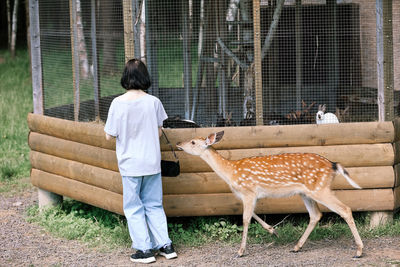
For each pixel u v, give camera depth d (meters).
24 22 28.53
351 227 5.76
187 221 6.99
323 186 5.76
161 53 9.39
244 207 5.91
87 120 7.68
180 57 9.39
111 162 6.62
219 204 6.48
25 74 19.42
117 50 8.77
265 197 5.98
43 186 7.71
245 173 5.84
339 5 9.48
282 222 6.86
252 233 6.58
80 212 7.50
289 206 6.49
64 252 6.40
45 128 7.56
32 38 7.57
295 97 9.17
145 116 5.82
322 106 8.52
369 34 9.40
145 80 5.90
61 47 7.94
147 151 5.86
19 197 8.71
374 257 5.85
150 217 6.05
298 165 5.79
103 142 6.70
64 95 8.33
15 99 14.98
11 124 12.40
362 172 6.45
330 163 5.80
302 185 5.79
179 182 6.45
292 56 9.25
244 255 6.03
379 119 6.52
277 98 9.10
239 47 9.05
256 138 6.41
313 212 6.02
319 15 9.39
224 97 8.88
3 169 9.71
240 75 9.18
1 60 22.91
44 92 7.80
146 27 8.37
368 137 6.43
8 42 25.44
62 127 7.27
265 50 8.50
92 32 7.78
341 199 6.50
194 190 6.47
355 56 9.54
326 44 9.50
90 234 6.82
